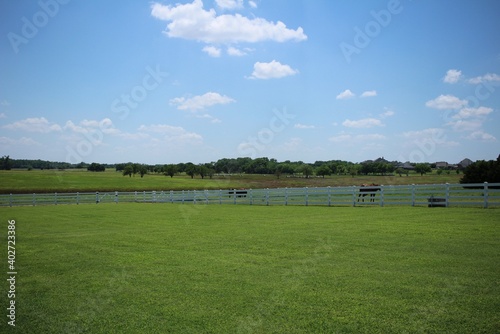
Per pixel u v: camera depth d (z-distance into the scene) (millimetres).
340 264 9875
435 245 11727
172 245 13477
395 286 7906
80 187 64812
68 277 9453
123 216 25406
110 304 7418
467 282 8000
